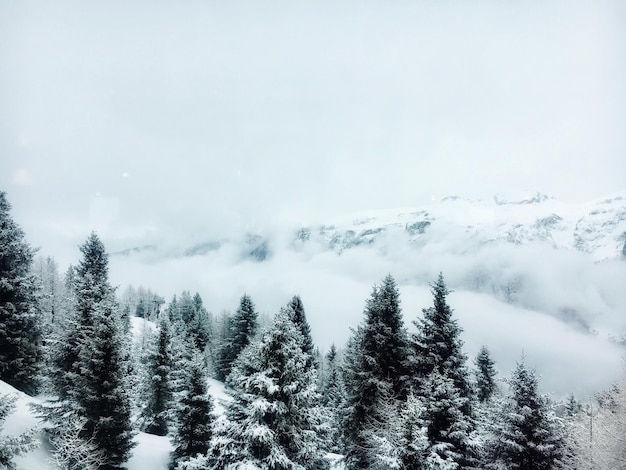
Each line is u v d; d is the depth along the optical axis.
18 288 31.05
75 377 24.41
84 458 20.48
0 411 16.48
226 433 18.55
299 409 18.86
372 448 23.38
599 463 21.64
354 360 28.39
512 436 21.05
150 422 37.66
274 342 19.31
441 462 18.23
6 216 32.16
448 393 22.16
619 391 24.66
